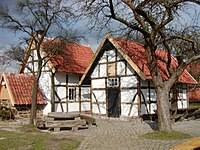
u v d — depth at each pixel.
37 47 17.41
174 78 12.32
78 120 15.06
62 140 11.51
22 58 18.14
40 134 13.35
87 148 9.81
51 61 22.64
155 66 12.31
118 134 13.08
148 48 12.61
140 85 18.86
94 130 14.72
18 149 9.70
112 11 11.90
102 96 21.33
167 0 11.04
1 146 10.14
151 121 18.81
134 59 18.72
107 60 21.05
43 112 23.25
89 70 22.14
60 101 23.17
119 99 19.97
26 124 17.39
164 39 12.57
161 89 12.26
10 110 20.81
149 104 19.47
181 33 13.16
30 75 23.91
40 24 16.67
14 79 22.67
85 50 27.61
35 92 17.28
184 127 15.33
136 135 12.53
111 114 20.53
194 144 5.98
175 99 18.89
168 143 10.20
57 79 23.14
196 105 34.09
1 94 23.44
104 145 10.30
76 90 24.41
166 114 12.16
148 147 9.61
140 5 11.19
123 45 19.52
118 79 20.16
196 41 13.24
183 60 16.47
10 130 14.80
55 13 16.42
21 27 16.52
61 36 17.64
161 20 11.67
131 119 18.98
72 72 23.41
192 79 24.31
